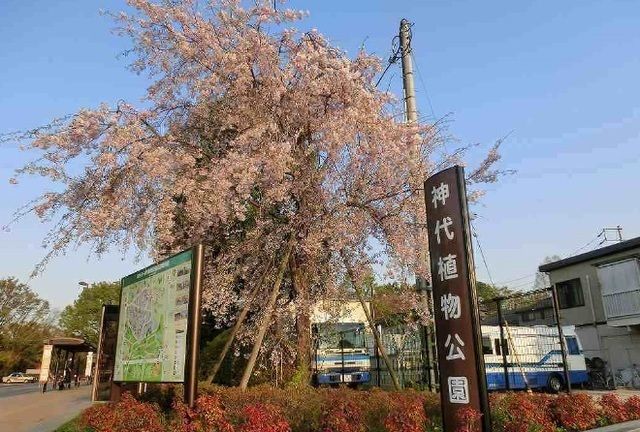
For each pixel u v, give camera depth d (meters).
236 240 12.23
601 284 23.53
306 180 11.06
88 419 7.47
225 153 11.23
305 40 11.39
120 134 10.24
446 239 6.43
